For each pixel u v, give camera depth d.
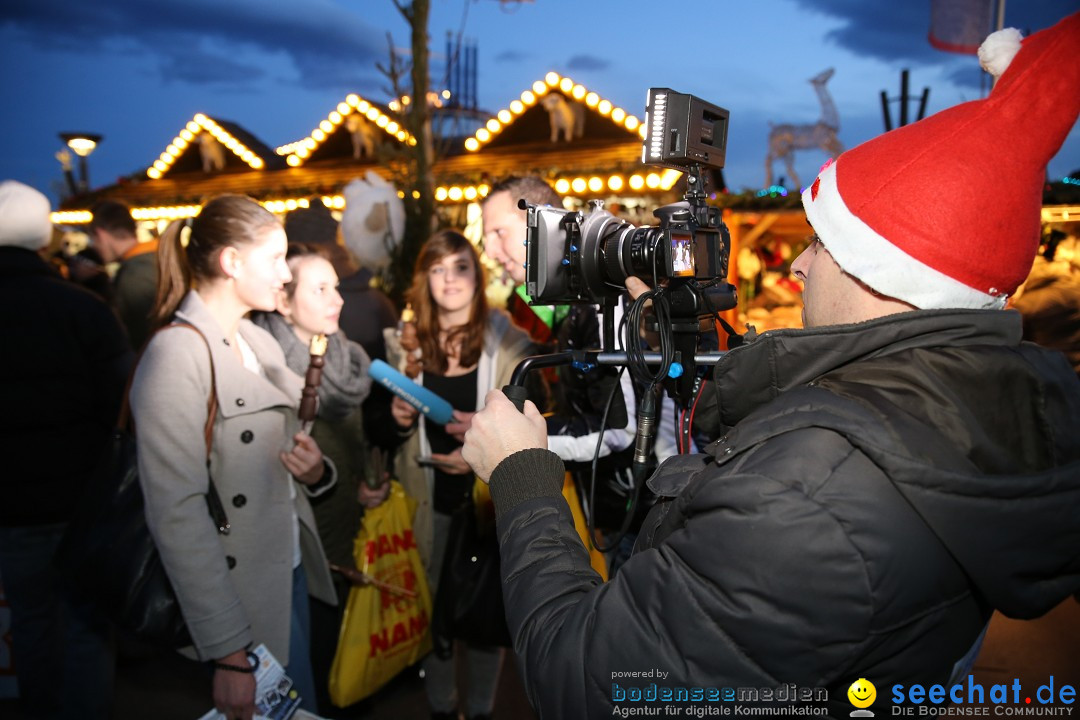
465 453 1.11
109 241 4.89
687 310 1.23
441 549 2.72
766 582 0.77
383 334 3.09
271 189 12.62
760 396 0.97
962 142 0.87
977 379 0.83
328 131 14.16
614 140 11.62
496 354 2.67
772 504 0.77
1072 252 4.81
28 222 2.49
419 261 2.70
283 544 1.94
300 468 2.01
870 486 0.77
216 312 1.91
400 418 2.62
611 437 2.06
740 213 6.41
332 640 2.36
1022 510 0.75
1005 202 0.85
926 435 0.79
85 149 11.52
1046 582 0.81
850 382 0.87
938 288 0.86
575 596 0.92
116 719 2.97
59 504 2.54
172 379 1.74
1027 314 4.84
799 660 0.76
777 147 11.45
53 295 2.50
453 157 12.16
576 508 2.25
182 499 1.71
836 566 0.75
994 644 3.43
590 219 1.42
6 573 2.56
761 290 7.54
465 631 2.37
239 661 1.73
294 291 2.44
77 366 2.53
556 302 1.50
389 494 2.53
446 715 2.77
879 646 0.78
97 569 1.73
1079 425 0.85
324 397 2.39
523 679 0.91
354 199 4.09
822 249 0.98
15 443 2.47
